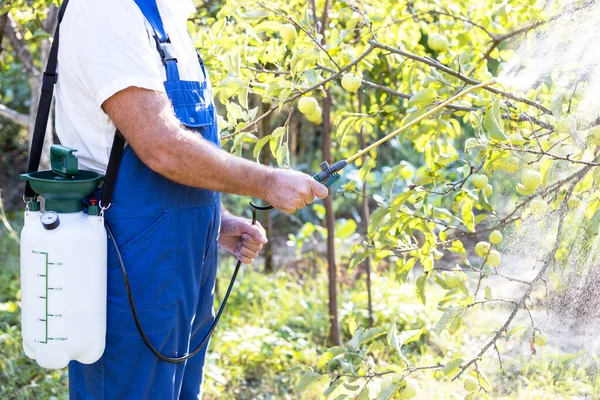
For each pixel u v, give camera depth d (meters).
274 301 4.39
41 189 1.60
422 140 2.62
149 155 1.60
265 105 4.52
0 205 5.03
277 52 2.24
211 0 3.35
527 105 1.99
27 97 6.83
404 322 3.84
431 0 2.64
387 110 2.26
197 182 1.65
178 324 1.79
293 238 5.15
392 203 1.91
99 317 1.65
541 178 1.73
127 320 1.71
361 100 3.19
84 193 1.63
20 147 7.15
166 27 1.74
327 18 2.78
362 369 1.96
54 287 1.59
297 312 4.24
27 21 2.91
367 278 3.77
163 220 1.70
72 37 1.64
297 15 2.28
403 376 1.88
